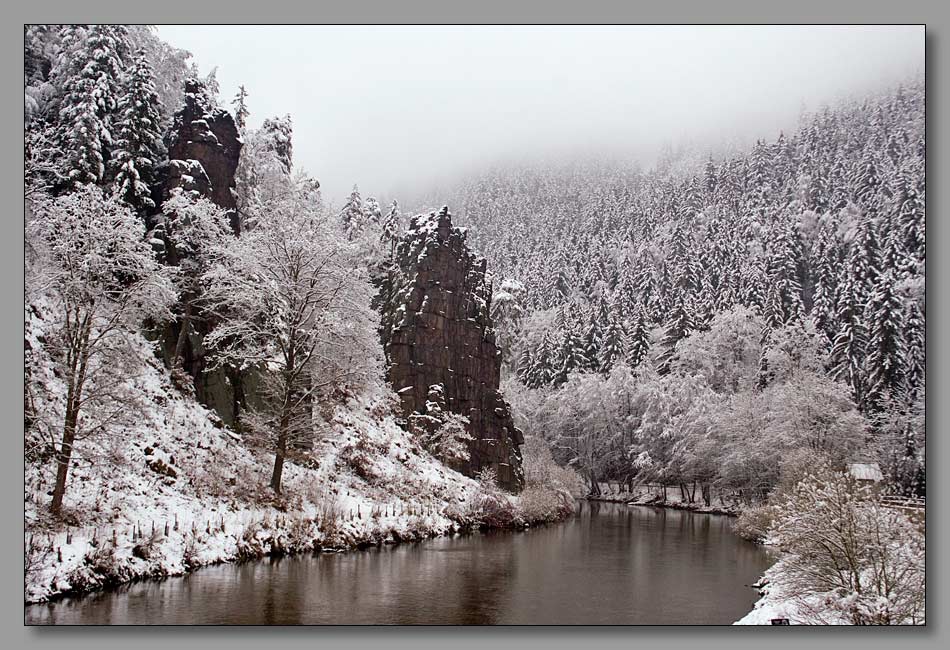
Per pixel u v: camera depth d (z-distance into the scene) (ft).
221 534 65.72
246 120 123.65
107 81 87.97
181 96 109.91
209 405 85.71
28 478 53.67
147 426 72.59
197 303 91.40
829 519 43.96
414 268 134.10
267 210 95.20
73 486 57.98
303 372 87.71
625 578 69.62
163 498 65.46
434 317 131.64
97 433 58.75
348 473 98.63
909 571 42.96
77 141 82.89
